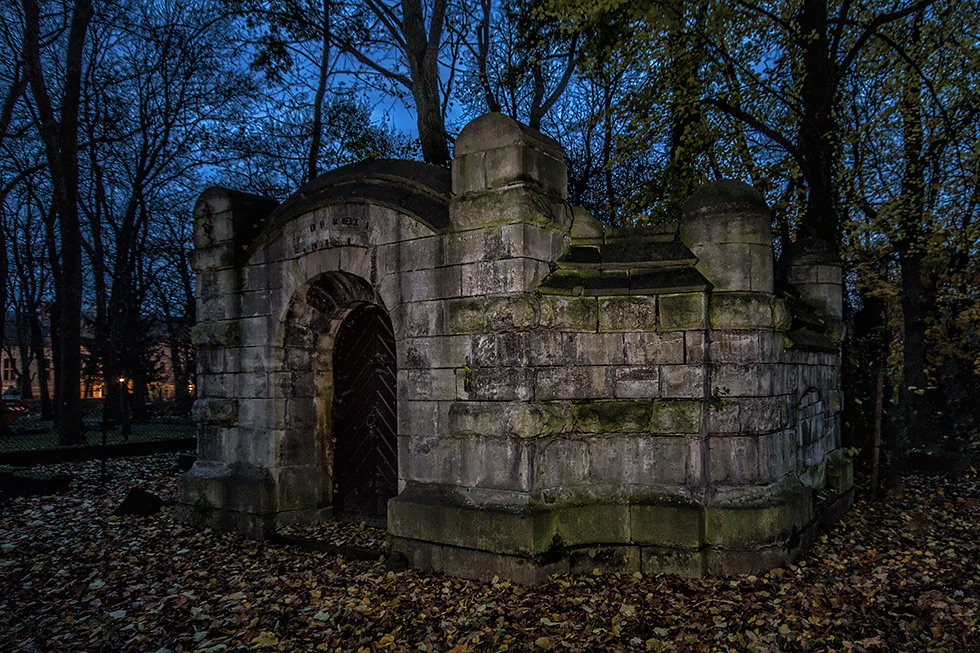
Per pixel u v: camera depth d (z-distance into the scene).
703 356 6.28
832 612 5.25
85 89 20.72
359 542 7.41
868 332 13.18
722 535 6.11
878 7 12.52
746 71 12.71
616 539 6.34
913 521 8.30
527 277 6.20
